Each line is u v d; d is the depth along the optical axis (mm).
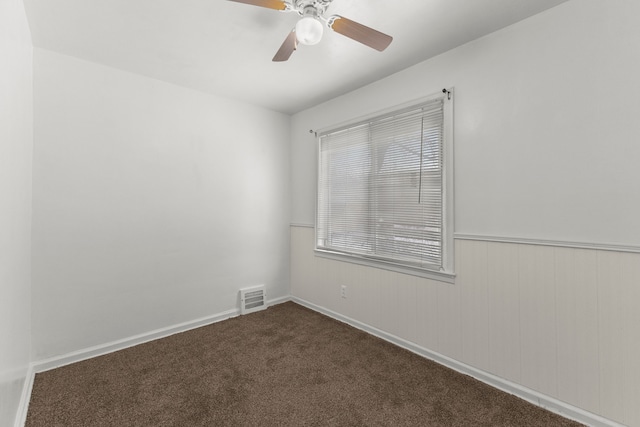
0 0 1199
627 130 1483
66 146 2219
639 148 1455
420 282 2355
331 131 3162
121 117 2469
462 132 2098
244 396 1834
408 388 1910
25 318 1884
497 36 1923
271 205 3533
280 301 3619
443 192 2197
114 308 2447
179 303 2809
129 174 2516
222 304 3115
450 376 2045
